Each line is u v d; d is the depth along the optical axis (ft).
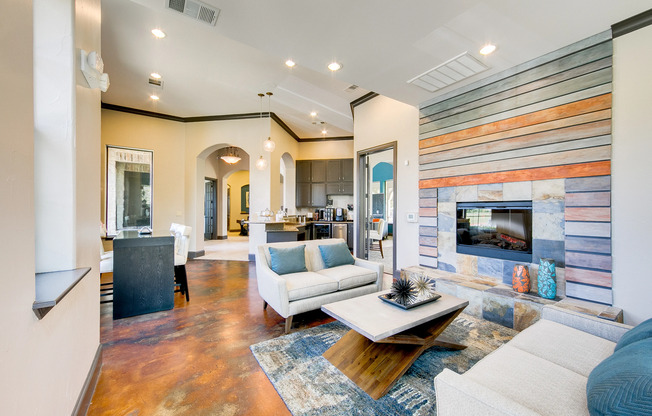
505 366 4.27
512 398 3.60
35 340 3.42
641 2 6.53
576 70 8.16
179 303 11.19
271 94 16.44
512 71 9.55
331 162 26.66
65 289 3.81
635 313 7.16
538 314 7.93
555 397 3.62
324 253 11.29
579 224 8.09
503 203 9.96
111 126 18.35
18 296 3.01
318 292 9.12
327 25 7.28
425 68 9.48
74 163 4.84
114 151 18.42
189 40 10.94
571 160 8.26
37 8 4.58
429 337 6.58
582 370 4.26
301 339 8.13
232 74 13.85
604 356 4.57
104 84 6.15
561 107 8.46
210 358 7.11
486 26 7.34
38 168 4.59
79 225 5.12
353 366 6.54
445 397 3.36
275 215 20.24
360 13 6.81
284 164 26.89
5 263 2.78
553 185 8.64
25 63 3.25
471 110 10.73
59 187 4.72
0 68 2.75
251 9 6.72
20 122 3.12
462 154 11.06
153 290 10.20
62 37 4.72
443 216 11.86
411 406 5.41
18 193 3.05
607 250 7.58
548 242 8.79
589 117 7.93
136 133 19.20
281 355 7.23
